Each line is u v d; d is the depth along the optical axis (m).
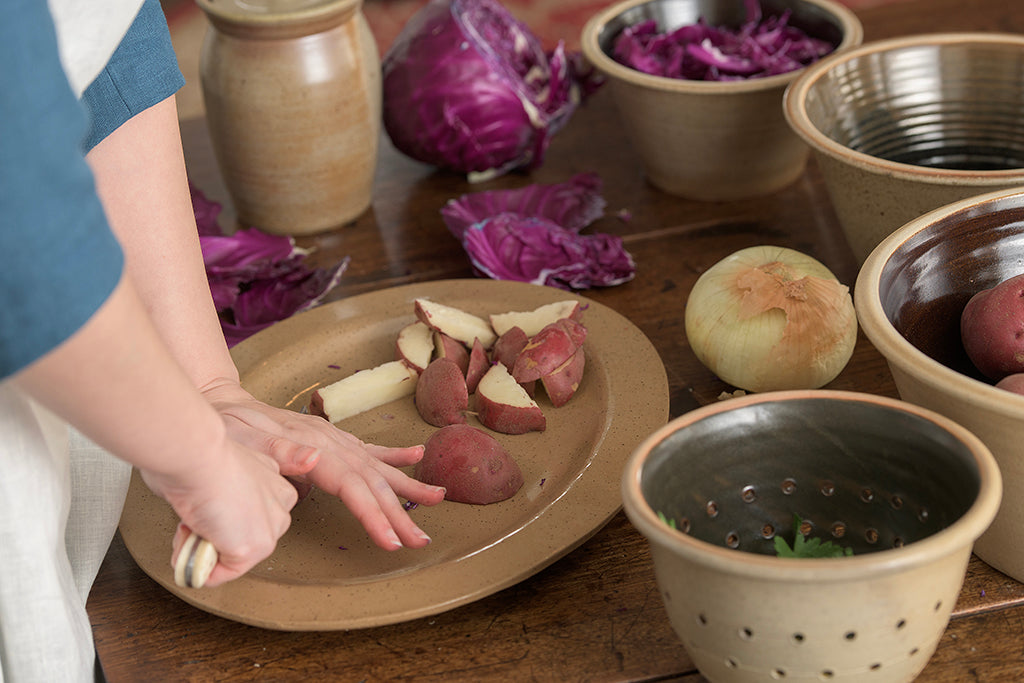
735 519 0.92
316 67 1.24
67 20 0.91
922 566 0.83
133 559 1.01
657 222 1.28
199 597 0.95
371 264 1.27
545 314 1.11
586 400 1.07
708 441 0.90
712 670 0.88
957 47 1.18
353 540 0.99
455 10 1.33
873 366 1.10
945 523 0.88
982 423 0.89
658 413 1.04
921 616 0.85
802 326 1.04
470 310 1.15
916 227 0.97
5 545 0.91
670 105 1.23
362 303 1.16
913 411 0.88
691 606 0.86
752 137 1.24
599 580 0.97
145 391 0.82
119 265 0.81
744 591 0.84
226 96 1.25
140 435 0.83
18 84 0.76
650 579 0.97
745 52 1.32
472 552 0.96
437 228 1.31
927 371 0.89
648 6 1.37
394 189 1.38
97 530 1.00
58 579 0.93
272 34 1.23
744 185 1.28
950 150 1.20
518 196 1.29
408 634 0.95
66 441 0.95
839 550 0.90
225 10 1.23
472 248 1.21
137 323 0.82
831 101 1.17
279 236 1.29
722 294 1.06
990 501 0.84
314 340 1.13
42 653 0.93
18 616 0.92
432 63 1.32
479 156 1.34
